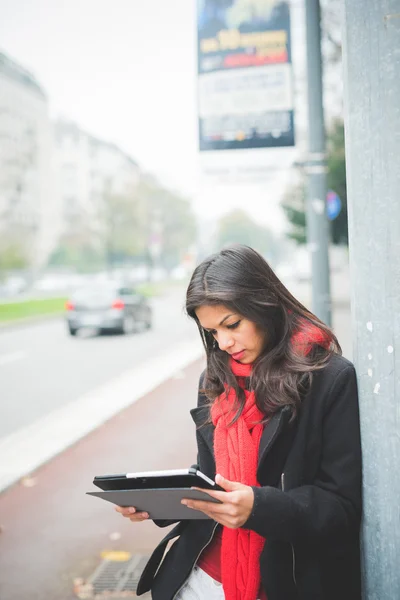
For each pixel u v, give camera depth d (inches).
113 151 3535.9
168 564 63.7
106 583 129.1
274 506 52.6
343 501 56.6
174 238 3036.4
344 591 58.9
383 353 55.3
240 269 58.3
